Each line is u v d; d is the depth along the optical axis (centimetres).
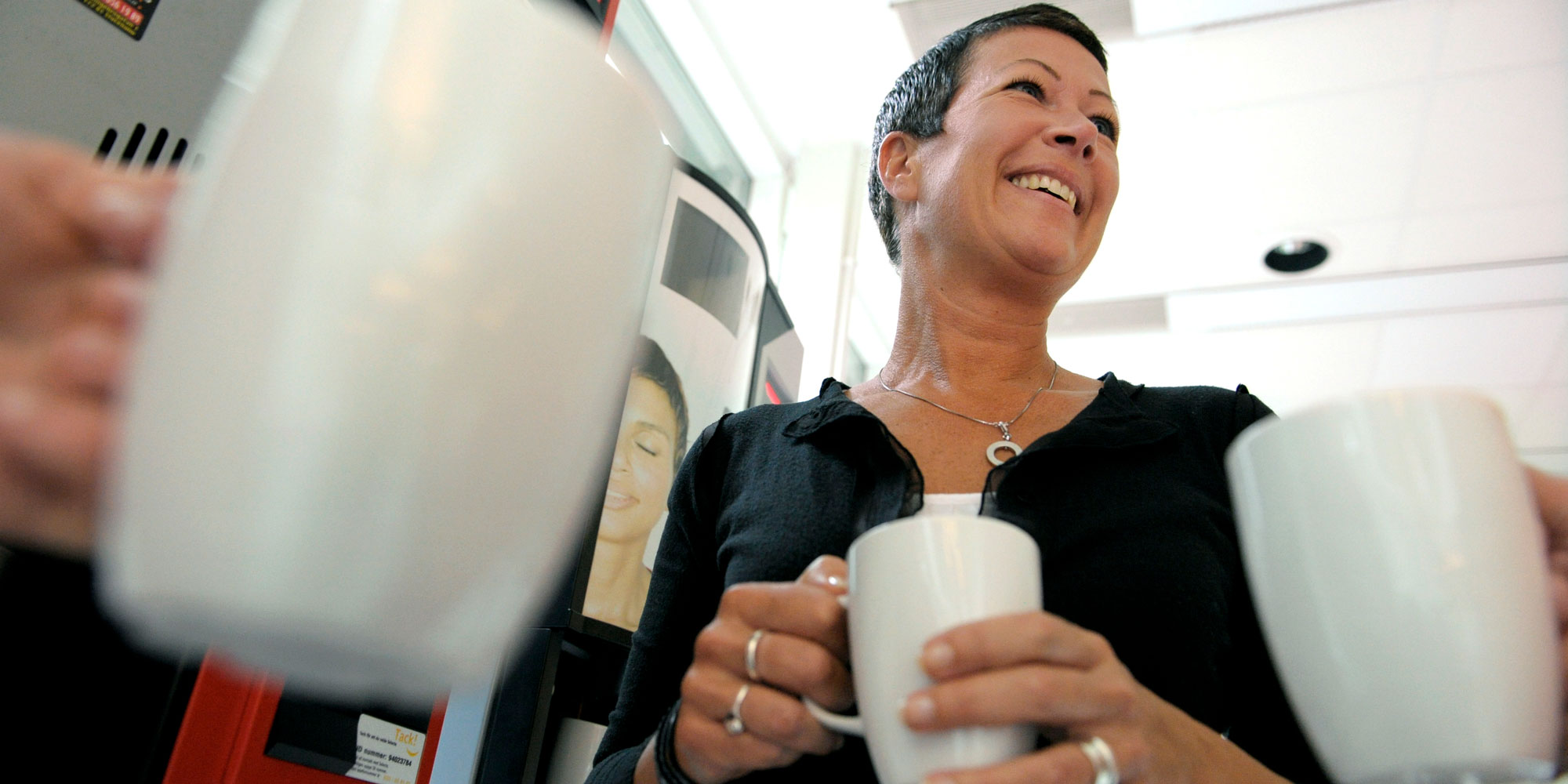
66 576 61
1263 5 322
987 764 42
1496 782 38
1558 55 326
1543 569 39
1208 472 76
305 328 26
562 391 30
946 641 41
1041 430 79
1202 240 428
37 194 29
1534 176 373
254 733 75
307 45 29
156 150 68
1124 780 42
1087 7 335
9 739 60
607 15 99
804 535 72
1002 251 88
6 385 27
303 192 27
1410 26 324
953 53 103
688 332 155
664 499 143
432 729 95
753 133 402
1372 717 38
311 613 26
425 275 27
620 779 68
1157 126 375
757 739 50
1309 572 40
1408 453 39
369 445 26
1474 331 470
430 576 27
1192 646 64
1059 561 67
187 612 26
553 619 121
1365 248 422
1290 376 528
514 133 29
